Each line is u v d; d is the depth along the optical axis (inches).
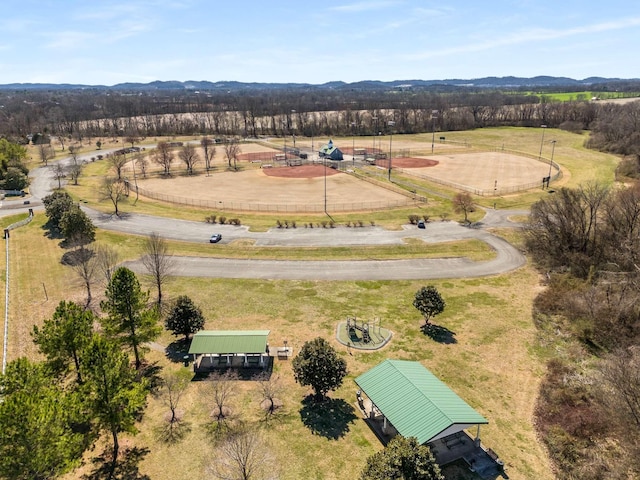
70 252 2743.6
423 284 2340.1
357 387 1560.0
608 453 1268.5
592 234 2576.3
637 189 2655.0
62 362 1445.6
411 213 3572.8
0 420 922.1
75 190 4338.1
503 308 2092.8
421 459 1064.8
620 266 2271.2
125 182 4399.6
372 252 2763.3
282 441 1311.5
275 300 2161.7
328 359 1437.0
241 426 1369.3
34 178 4847.4
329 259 2657.5
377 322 1968.5
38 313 2046.0
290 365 1683.1
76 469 1213.7
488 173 5049.2
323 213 3597.4
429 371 1529.3
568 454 1270.9
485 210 3627.0
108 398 1185.4
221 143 7514.8
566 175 4783.5
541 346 1803.6
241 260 2647.6
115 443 1270.9
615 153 5969.5
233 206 3841.0
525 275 2447.1
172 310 1820.9
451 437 1337.4
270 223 3353.8
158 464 1232.8
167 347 1801.2
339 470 1212.5
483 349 1775.3
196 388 1556.3
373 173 5088.6
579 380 1563.7
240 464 1148.5
